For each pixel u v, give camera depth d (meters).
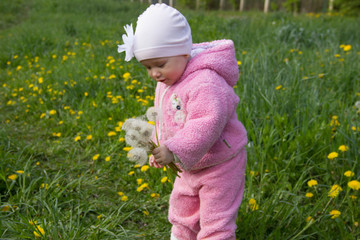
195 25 8.43
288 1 15.88
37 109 4.55
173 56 1.66
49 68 5.88
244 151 1.91
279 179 2.65
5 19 12.41
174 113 1.75
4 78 6.04
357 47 5.79
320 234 2.09
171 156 1.60
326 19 9.91
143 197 2.71
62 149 3.47
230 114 1.72
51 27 9.59
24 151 3.36
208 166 1.79
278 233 2.06
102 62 5.65
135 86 4.60
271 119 3.23
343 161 2.63
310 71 4.62
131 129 1.63
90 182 2.89
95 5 12.95
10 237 2.11
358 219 2.21
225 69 1.72
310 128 3.13
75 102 4.48
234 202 1.84
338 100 3.79
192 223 1.93
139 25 1.67
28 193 2.49
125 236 2.16
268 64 4.56
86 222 2.41
